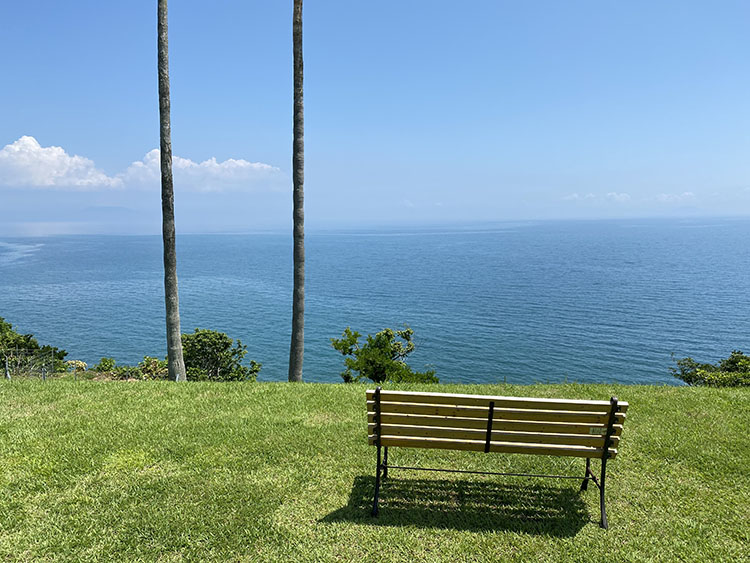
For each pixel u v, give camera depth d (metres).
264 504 4.26
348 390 8.26
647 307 104.12
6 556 3.50
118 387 8.42
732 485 4.75
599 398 7.95
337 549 3.65
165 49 10.82
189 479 4.71
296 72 11.09
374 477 4.86
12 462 5.09
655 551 3.67
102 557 3.50
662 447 5.65
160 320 97.81
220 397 7.71
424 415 4.12
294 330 11.64
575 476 4.93
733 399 7.80
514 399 3.96
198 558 3.51
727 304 106.56
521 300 116.00
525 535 3.87
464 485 4.72
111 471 4.91
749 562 3.53
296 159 11.28
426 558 3.55
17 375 18.42
